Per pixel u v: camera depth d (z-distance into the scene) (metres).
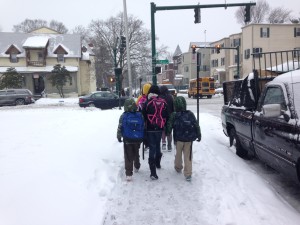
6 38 49.59
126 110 6.00
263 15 77.50
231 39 58.81
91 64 56.09
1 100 31.33
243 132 6.95
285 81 5.21
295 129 4.51
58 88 44.72
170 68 98.75
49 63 49.00
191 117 6.04
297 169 4.52
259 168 6.90
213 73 67.69
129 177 6.02
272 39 51.22
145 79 55.16
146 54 52.50
